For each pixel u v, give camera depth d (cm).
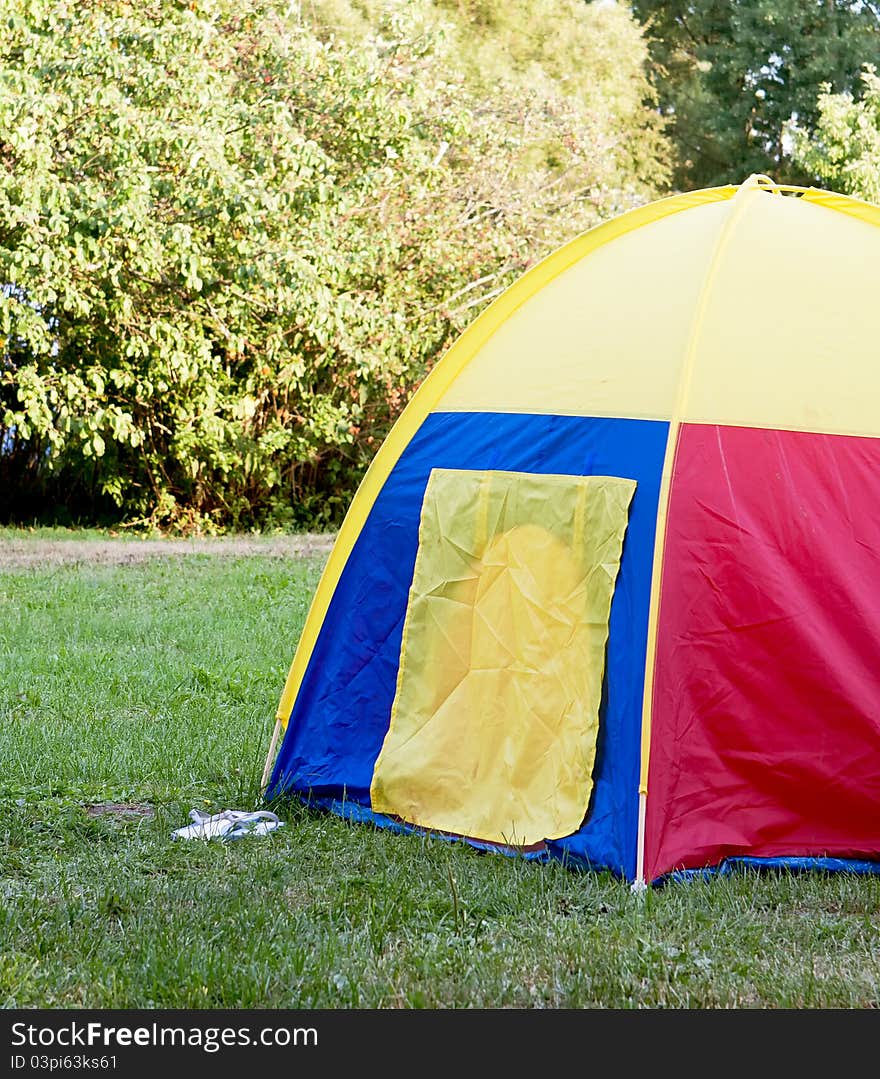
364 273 1636
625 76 2862
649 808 453
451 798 511
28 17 1382
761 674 469
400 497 556
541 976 375
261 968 373
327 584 570
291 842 499
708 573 467
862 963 387
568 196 1883
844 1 2897
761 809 470
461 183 1756
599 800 472
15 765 582
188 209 1414
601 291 535
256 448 1647
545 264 558
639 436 485
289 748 569
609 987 366
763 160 2923
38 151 1331
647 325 504
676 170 3048
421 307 1692
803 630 470
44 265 1348
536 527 507
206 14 1516
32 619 991
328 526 1783
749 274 504
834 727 472
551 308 547
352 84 1543
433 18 2581
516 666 506
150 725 665
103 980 365
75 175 1395
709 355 486
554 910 428
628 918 412
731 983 368
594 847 464
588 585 488
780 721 470
